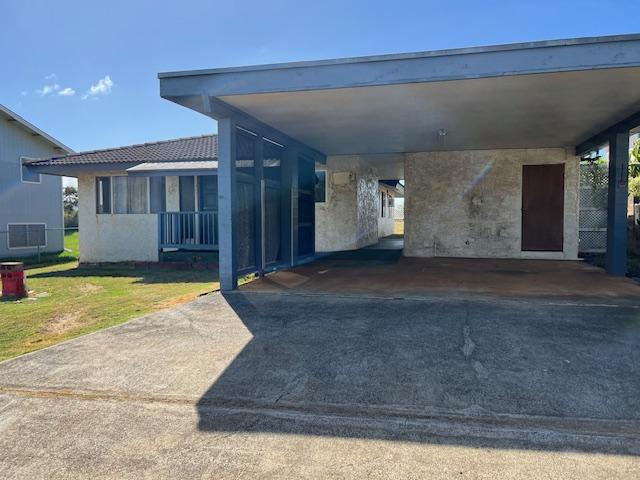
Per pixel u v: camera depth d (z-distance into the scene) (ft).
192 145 44.65
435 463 7.41
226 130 20.97
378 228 59.47
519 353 12.14
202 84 18.26
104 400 10.06
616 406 9.23
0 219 54.13
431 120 23.72
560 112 21.84
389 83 16.55
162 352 13.03
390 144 31.91
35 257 55.26
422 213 35.91
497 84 17.22
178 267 39.24
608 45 14.70
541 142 30.78
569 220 33.12
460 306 17.31
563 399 9.55
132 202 41.91
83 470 7.47
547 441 8.01
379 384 10.52
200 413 9.38
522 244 34.12
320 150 35.22
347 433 8.47
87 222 42.78
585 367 11.14
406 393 10.03
